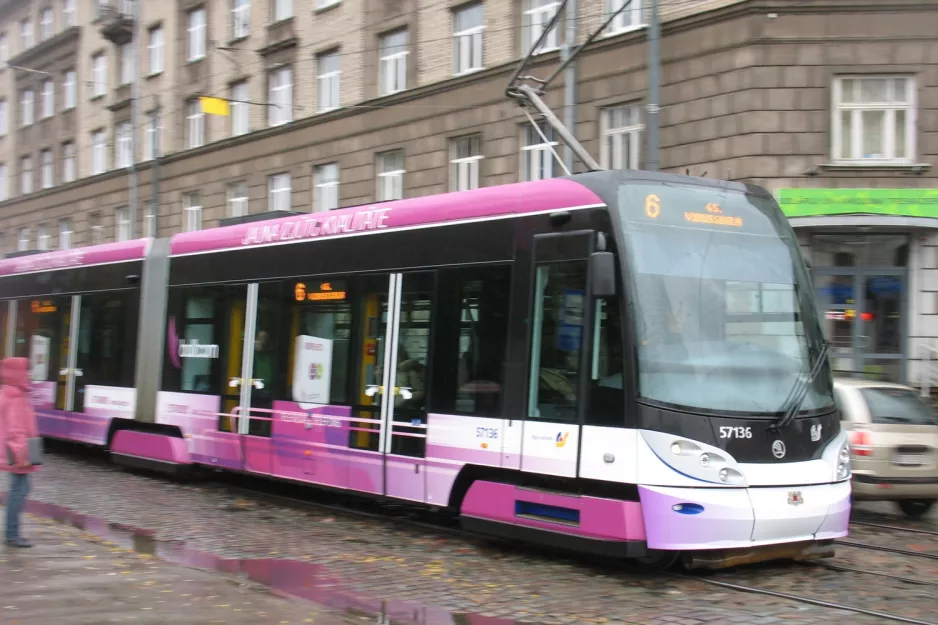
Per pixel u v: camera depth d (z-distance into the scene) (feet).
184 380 42.34
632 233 25.85
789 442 25.55
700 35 59.72
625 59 64.39
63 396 50.55
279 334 37.45
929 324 57.11
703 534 24.09
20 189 149.69
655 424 24.49
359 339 33.73
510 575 25.90
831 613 22.00
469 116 75.66
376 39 84.43
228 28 103.09
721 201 27.81
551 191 27.96
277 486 43.27
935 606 22.76
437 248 31.24
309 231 36.76
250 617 20.03
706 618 21.48
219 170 103.91
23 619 19.31
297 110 93.45
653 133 50.24
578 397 26.09
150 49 116.78
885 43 56.80
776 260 27.84
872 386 37.11
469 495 29.07
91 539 28.68
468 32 76.64
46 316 53.06
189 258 43.19
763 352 26.37
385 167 84.58
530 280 28.02
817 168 56.90
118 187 122.72
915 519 37.04
